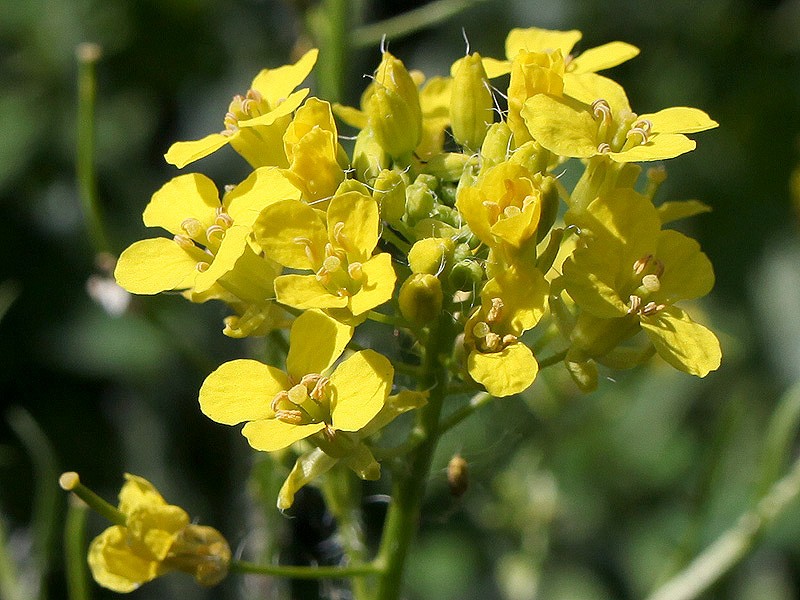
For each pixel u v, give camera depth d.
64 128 0.17
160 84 0.17
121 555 0.10
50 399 0.16
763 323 0.17
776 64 0.18
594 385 0.10
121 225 0.17
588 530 0.16
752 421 0.16
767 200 0.17
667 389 0.16
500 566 0.14
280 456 0.11
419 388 0.10
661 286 0.10
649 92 0.18
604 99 0.10
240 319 0.10
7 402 0.16
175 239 0.10
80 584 0.11
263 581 0.12
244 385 0.10
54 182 0.17
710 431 0.16
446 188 0.11
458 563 0.16
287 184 0.10
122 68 0.17
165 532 0.10
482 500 0.15
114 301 0.12
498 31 0.17
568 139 0.10
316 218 0.10
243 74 0.17
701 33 0.18
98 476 0.16
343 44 0.13
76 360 0.16
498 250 0.10
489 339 0.10
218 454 0.16
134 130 0.17
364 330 0.12
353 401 0.10
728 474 0.16
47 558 0.12
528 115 0.10
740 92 0.18
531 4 0.17
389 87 0.10
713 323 0.17
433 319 0.10
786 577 0.15
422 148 0.11
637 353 0.10
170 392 0.16
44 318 0.17
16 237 0.17
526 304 0.10
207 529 0.11
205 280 0.10
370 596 0.11
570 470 0.16
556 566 0.16
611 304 0.10
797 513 0.16
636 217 0.10
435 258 0.10
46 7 0.17
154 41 0.17
